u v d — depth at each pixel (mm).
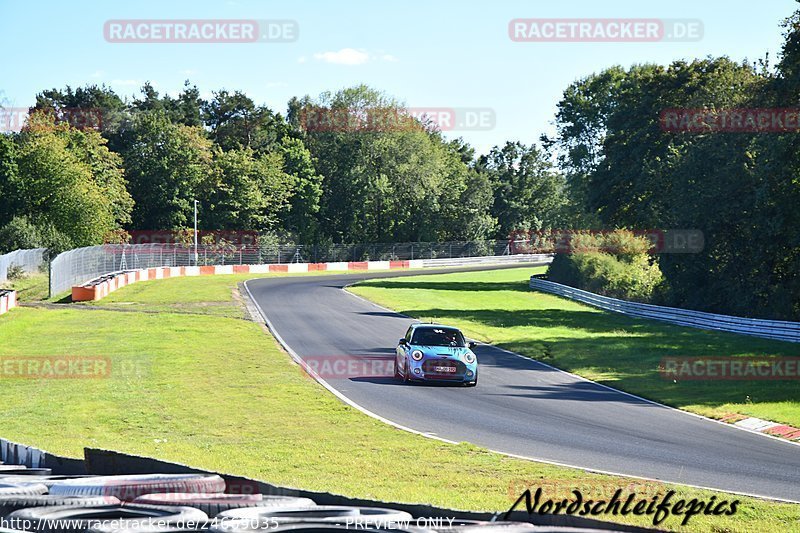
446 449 16062
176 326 37938
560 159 104250
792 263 43062
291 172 116375
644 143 63625
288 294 59906
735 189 44156
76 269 58281
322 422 18875
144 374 25250
